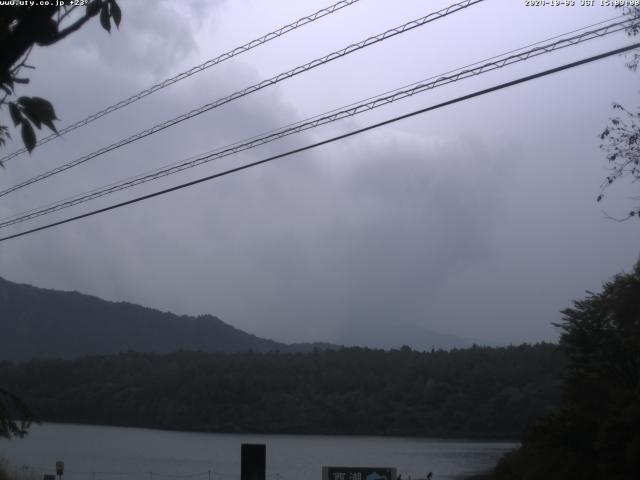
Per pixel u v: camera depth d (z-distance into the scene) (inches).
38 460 3213.6
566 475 1201.4
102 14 189.8
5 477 1337.4
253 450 804.6
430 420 4781.0
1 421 396.5
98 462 3233.3
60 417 4916.3
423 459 3506.4
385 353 5890.8
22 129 178.7
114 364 5659.5
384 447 4153.5
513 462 1502.2
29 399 4630.9
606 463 1088.2
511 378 4645.7
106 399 5059.1
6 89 179.2
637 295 1089.4
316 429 5039.4
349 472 898.7
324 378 5585.6
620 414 1108.5
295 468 3110.2
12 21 176.1
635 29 469.7
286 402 5246.1
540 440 1268.5
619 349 1214.3
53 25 180.9
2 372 4800.7
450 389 4901.6
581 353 1261.1
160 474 2822.3
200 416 5118.1
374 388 5270.7
